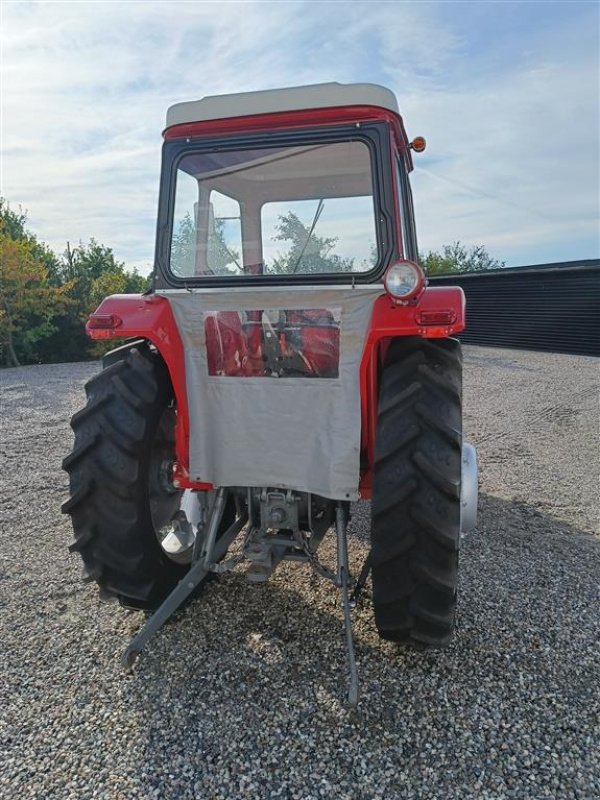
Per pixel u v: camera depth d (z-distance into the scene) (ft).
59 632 8.73
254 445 7.73
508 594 9.66
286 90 7.37
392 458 6.98
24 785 6.07
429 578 7.09
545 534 12.20
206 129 7.75
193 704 7.14
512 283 46.21
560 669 7.75
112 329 7.72
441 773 6.10
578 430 21.27
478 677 7.56
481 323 49.08
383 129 7.33
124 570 8.09
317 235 8.15
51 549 11.66
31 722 6.92
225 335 7.53
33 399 29.81
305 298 7.14
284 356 7.36
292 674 7.64
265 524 8.21
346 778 6.06
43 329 50.21
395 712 6.95
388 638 7.90
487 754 6.33
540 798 5.79
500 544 11.64
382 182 7.40
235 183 8.34
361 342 7.11
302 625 8.70
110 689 7.45
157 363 8.34
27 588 10.09
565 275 42.47
